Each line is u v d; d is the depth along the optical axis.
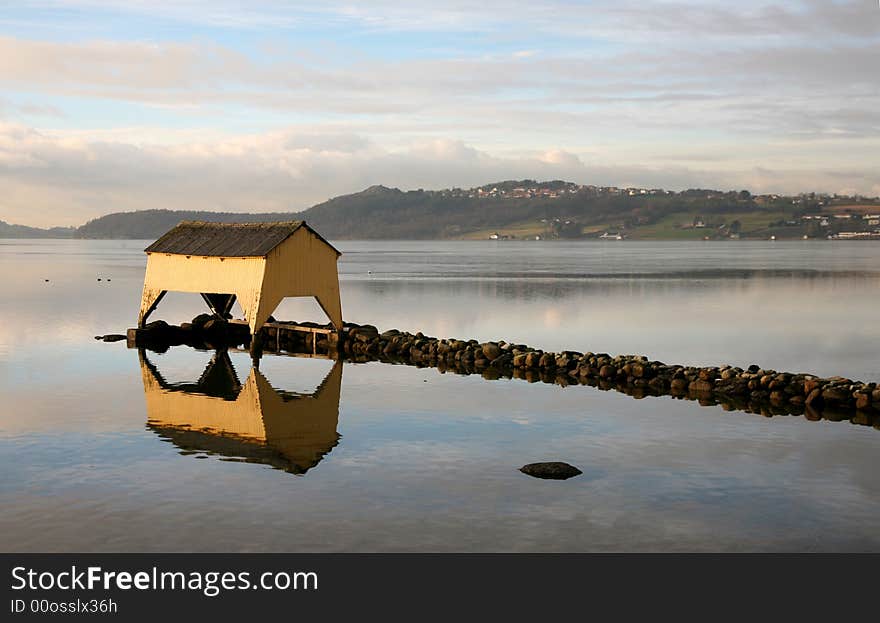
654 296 83.38
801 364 41.50
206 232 47.34
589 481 20.78
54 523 17.78
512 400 30.77
